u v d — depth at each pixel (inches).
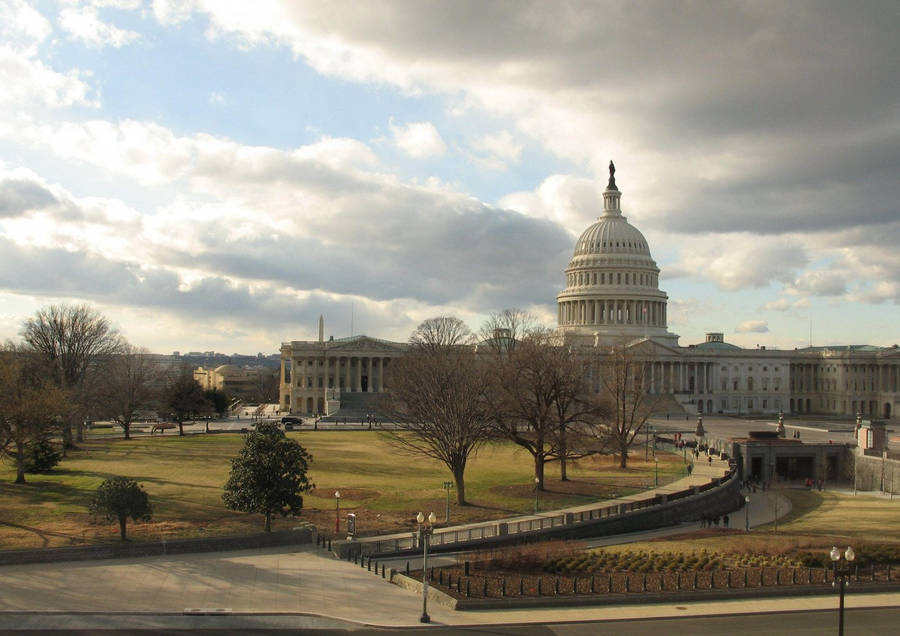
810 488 5068.9
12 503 3356.3
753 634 1889.8
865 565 2539.4
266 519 2910.9
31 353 5816.9
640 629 1924.2
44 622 1861.5
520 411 4119.1
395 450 5349.4
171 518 3095.5
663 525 3444.9
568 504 3590.1
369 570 2413.9
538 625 1943.9
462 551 2778.1
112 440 6107.3
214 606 2016.5
